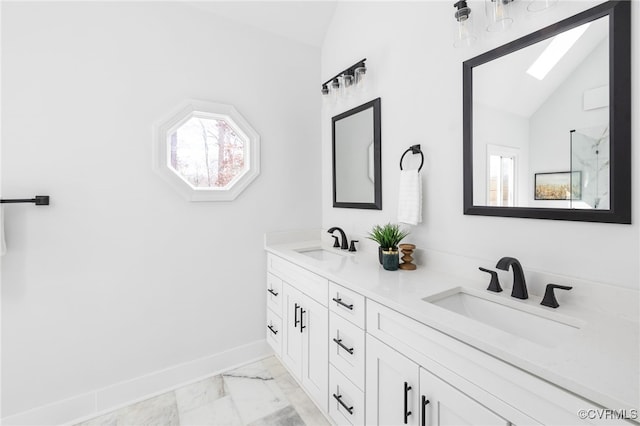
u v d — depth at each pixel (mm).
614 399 536
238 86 2008
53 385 1509
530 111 1083
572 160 982
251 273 2102
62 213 1511
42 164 1459
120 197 1652
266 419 1563
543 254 1083
